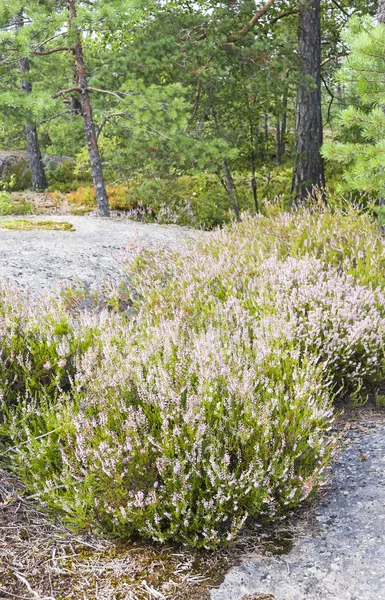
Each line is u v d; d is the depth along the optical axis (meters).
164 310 5.25
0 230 9.34
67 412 3.20
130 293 6.08
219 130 13.70
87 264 7.45
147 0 13.13
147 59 13.30
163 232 10.07
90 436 2.99
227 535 2.95
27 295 5.31
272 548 2.90
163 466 2.82
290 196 13.19
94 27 12.21
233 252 6.75
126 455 2.98
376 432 4.16
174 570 2.74
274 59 12.81
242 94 13.37
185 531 2.85
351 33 5.64
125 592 2.57
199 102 14.09
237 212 13.59
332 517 3.14
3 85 13.52
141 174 14.69
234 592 2.60
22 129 16.88
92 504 2.89
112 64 13.62
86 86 13.16
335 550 2.85
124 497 2.87
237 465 2.94
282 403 3.50
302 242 6.68
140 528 2.89
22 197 19.56
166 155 13.73
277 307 4.88
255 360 3.86
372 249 5.94
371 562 2.75
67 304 5.86
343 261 6.09
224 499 2.81
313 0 13.55
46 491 2.89
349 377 4.68
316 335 4.61
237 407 3.24
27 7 11.74
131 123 13.54
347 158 6.22
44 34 12.13
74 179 24.02
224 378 3.47
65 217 11.43
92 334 4.22
